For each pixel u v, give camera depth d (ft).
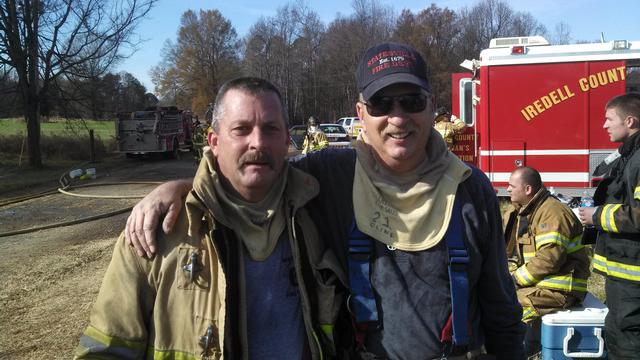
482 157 28.76
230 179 5.75
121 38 69.21
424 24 178.40
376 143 6.08
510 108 28.17
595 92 27.14
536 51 27.78
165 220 5.45
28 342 14.35
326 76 188.96
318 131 36.42
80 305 17.13
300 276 5.76
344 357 6.06
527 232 12.55
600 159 27.22
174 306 5.43
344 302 6.09
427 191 5.90
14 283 19.58
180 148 83.41
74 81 69.05
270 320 5.67
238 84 5.72
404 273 5.84
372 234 5.91
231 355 5.36
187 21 209.77
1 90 65.67
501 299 6.27
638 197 9.59
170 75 214.07
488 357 6.28
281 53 191.01
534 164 28.04
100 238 27.35
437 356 5.74
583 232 11.37
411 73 5.86
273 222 5.82
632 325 9.84
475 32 189.16
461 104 30.50
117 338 5.34
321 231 6.17
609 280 10.30
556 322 11.16
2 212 35.91
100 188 47.29
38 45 65.57
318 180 6.38
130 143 75.46
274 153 5.62
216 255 5.51
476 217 6.02
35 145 65.82
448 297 5.81
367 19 183.32
